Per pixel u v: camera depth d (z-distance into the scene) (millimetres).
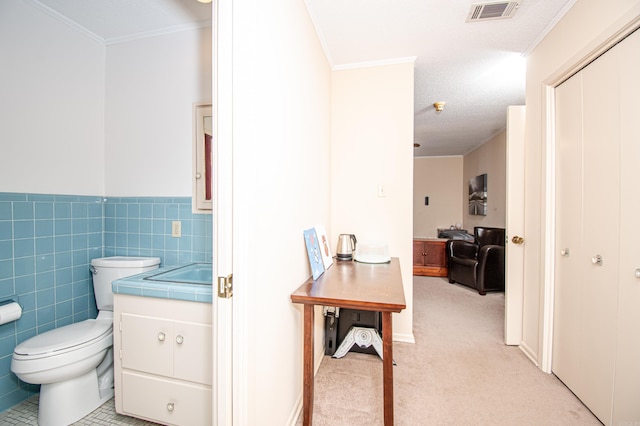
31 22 1694
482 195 4910
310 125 1746
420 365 1971
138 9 1785
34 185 1717
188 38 1967
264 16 1074
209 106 1936
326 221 2232
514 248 2213
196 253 1965
